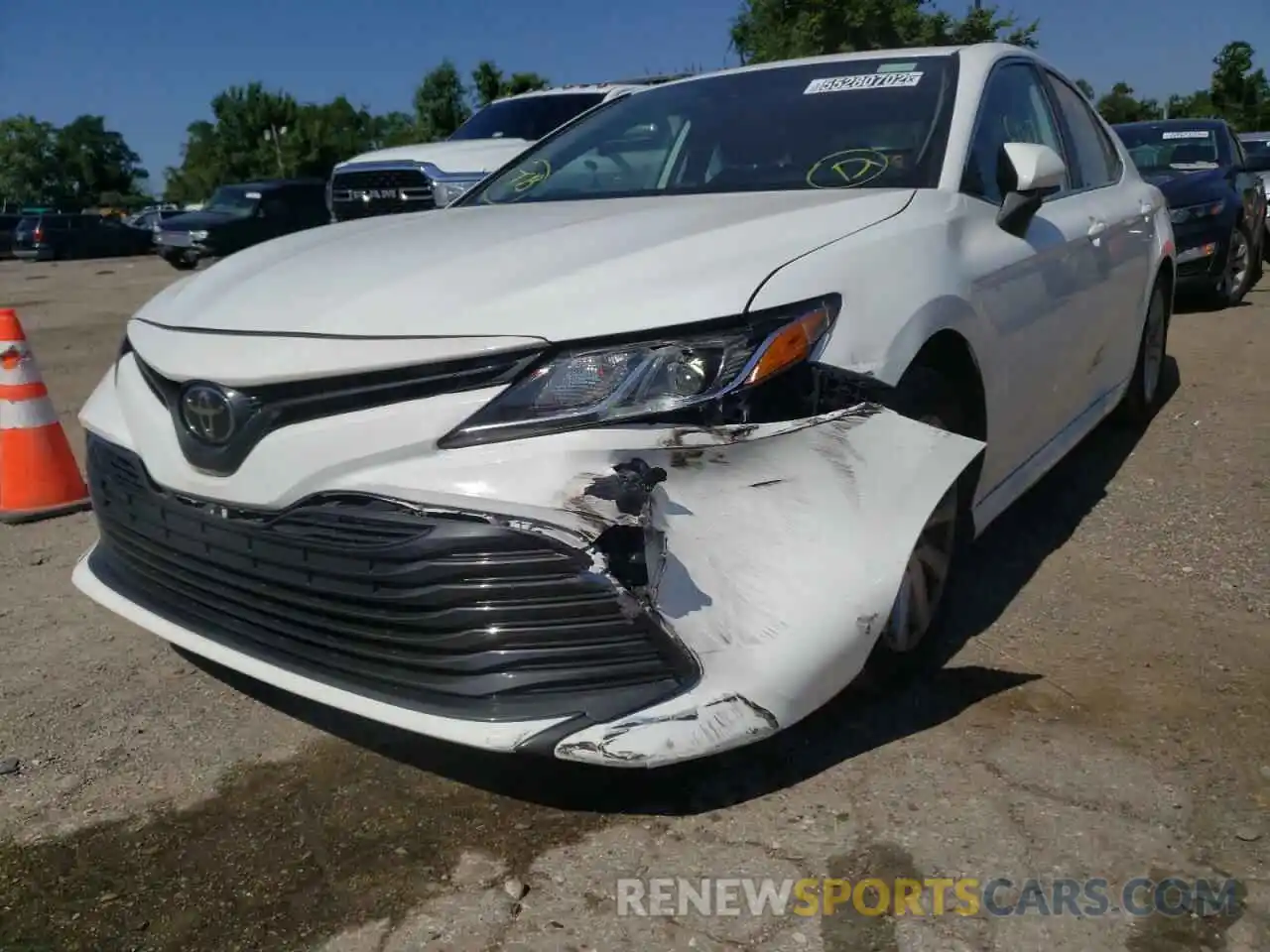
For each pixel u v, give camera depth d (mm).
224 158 54906
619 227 2816
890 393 2562
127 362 2871
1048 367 3617
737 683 2258
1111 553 3873
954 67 3697
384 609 2303
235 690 3115
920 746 2693
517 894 2234
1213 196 8844
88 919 2209
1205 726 2752
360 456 2285
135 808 2572
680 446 2213
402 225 3266
